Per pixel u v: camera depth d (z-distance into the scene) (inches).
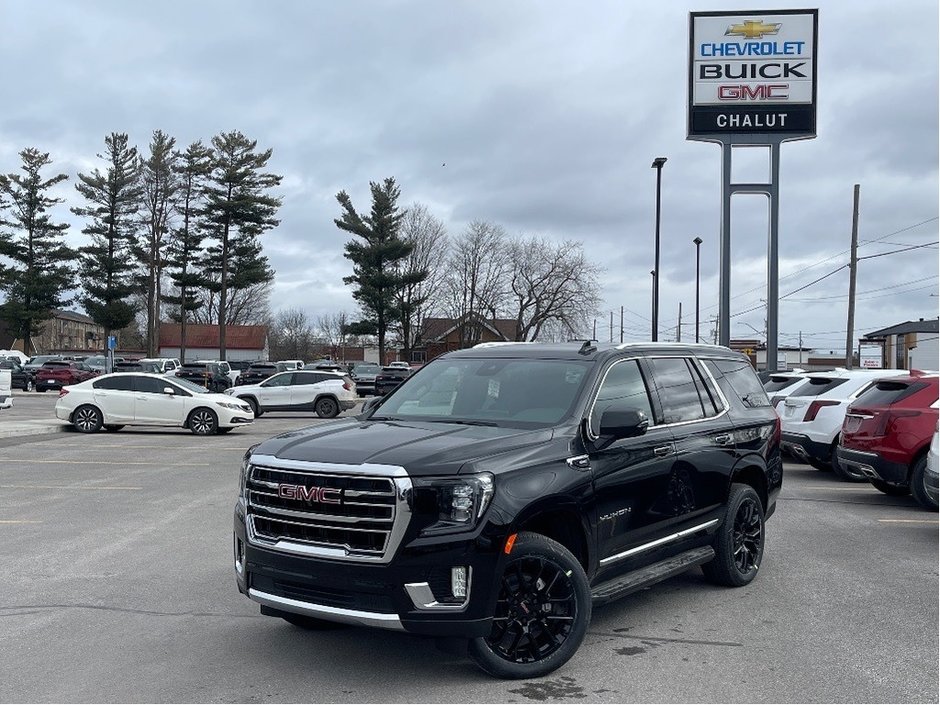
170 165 2492.6
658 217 1364.4
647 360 257.4
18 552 325.7
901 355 2534.5
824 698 185.3
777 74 1079.0
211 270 2491.4
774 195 1087.6
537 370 243.0
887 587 279.1
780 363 2689.5
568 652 198.5
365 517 183.3
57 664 205.6
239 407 872.9
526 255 2773.1
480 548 182.7
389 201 2418.8
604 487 216.2
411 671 201.2
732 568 274.5
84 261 2477.9
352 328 2481.5
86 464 606.5
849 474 466.9
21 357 2297.0
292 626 235.1
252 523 200.7
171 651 215.0
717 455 267.4
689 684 193.5
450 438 203.8
